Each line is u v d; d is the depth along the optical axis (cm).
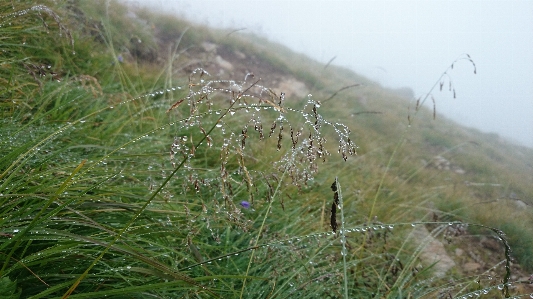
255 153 434
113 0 812
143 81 555
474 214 668
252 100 529
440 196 730
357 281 280
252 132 498
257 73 1139
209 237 273
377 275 295
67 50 453
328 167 536
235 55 1184
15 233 144
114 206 183
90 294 124
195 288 178
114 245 139
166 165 289
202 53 1019
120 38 691
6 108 271
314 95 1055
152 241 205
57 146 255
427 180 810
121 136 335
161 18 1042
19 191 176
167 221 218
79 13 620
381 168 744
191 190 293
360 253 324
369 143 891
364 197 477
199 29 1168
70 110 306
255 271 248
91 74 471
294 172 200
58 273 156
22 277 148
